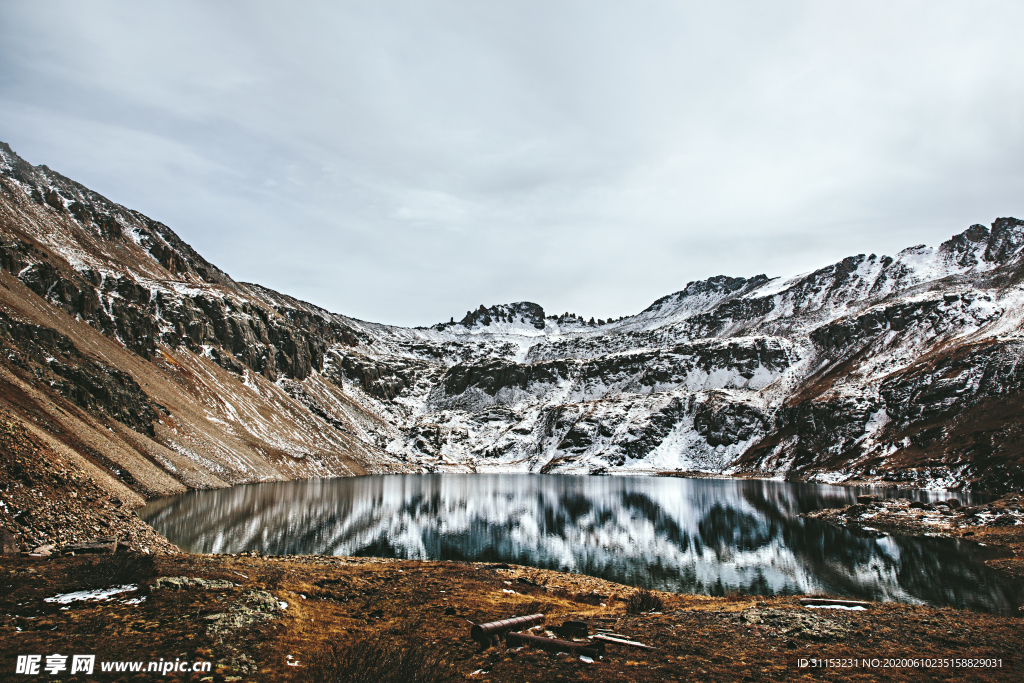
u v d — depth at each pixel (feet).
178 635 54.29
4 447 120.57
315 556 134.41
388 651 54.29
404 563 130.72
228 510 239.30
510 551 193.57
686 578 153.79
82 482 139.54
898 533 228.63
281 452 495.00
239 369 617.21
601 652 59.98
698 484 546.26
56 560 78.18
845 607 92.63
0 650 47.03
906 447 496.23
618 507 337.31
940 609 92.12
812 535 229.45
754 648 63.87
